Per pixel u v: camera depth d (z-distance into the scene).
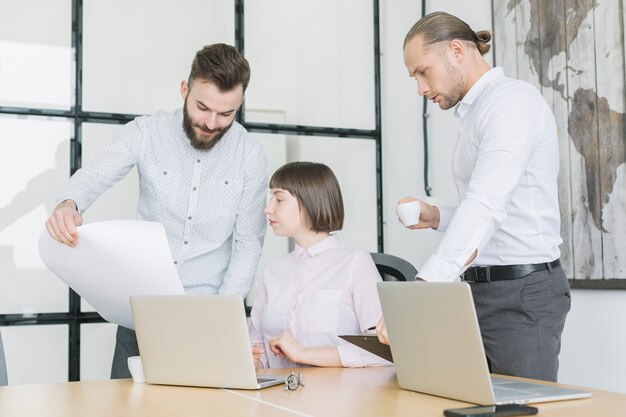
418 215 1.67
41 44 2.88
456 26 1.75
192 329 1.39
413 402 1.19
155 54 3.03
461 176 1.81
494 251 1.71
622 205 2.25
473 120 1.71
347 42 3.39
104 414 1.16
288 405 1.19
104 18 2.96
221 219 2.05
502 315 1.70
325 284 1.94
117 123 2.97
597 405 1.12
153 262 1.56
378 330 1.40
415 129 3.29
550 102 2.54
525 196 1.67
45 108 2.87
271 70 3.22
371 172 3.42
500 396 1.16
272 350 1.73
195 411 1.16
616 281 2.27
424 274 1.48
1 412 1.18
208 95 1.83
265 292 2.06
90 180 1.97
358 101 3.40
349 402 1.20
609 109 2.30
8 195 2.81
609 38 2.30
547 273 1.67
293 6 3.27
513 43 2.72
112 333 2.92
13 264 2.81
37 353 2.82
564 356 2.53
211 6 3.12
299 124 3.26
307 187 1.96
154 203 2.05
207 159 2.04
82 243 1.61
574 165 2.44
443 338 1.18
